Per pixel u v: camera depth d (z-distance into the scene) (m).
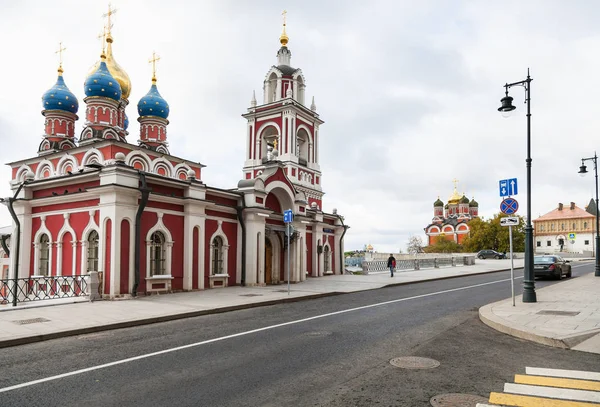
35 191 21.69
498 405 5.69
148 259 18.75
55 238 20.28
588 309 12.89
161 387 6.36
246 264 23.73
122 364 7.62
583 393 6.13
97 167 18.95
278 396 5.98
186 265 20.39
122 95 32.69
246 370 7.21
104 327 11.22
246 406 5.62
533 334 9.55
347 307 15.24
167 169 29.56
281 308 15.38
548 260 26.73
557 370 7.26
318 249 32.91
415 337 9.89
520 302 14.80
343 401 5.81
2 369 7.40
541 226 96.81
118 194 17.48
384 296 18.88
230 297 17.83
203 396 5.98
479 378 6.83
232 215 23.81
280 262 27.05
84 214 19.09
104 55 30.41
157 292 19.00
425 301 16.78
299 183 39.28
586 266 44.78
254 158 41.50
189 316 13.52
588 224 90.50
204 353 8.40
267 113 41.19
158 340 9.75
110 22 32.72
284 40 43.75
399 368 7.36
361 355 8.21
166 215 19.80
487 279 28.98
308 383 6.54
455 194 109.88
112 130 29.19
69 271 19.45
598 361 7.85
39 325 11.07
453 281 27.58
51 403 5.73
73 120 31.25
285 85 41.94
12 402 5.77
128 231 17.89
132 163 27.34
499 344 9.20
